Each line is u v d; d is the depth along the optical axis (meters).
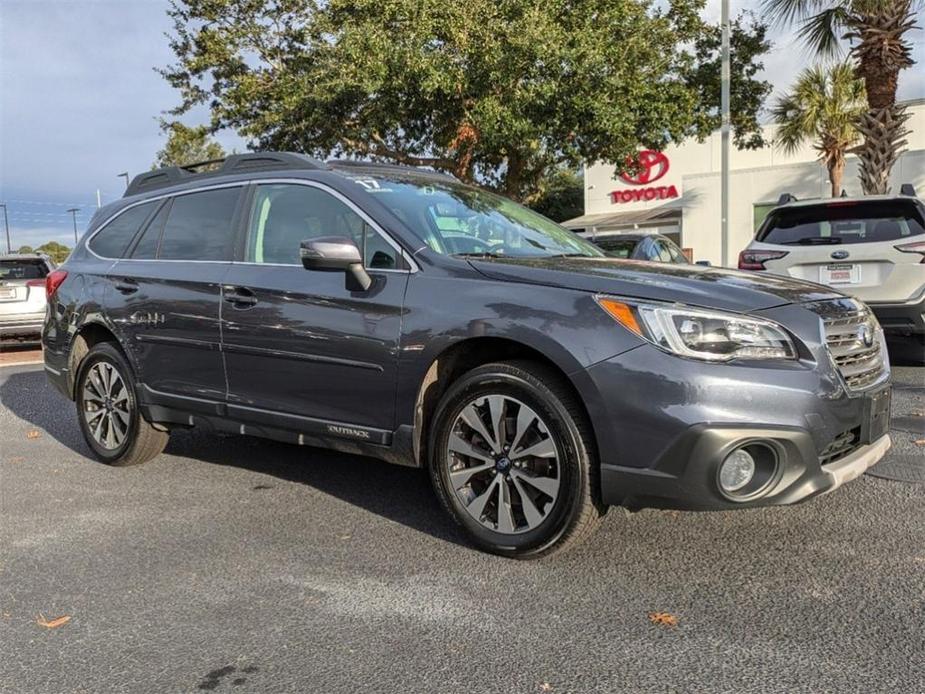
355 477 4.75
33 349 14.61
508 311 3.27
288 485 4.62
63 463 5.31
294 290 3.94
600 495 3.17
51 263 13.62
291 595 3.12
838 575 3.15
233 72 19.05
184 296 4.46
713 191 29.41
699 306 3.03
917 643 2.61
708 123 18.02
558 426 3.17
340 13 16.36
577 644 2.68
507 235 4.20
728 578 3.16
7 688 2.50
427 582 3.21
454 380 3.63
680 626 2.78
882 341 3.67
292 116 17.53
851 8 13.43
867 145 14.04
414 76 14.60
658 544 3.52
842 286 7.40
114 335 4.95
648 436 2.99
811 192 27.38
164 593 3.17
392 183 4.25
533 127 14.72
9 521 4.11
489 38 14.12
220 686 2.48
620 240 9.98
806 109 26.19
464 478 3.49
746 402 2.94
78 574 3.38
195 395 4.48
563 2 14.75
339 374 3.77
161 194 5.02
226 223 4.49
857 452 3.28
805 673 2.45
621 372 3.02
